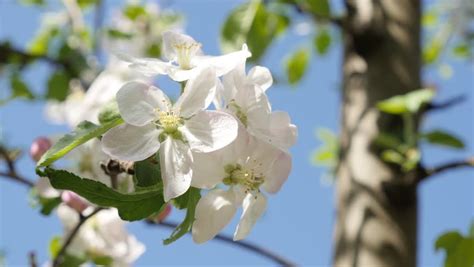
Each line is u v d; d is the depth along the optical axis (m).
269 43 0.77
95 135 0.42
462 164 0.63
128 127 0.42
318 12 0.71
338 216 0.66
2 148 0.59
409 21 0.71
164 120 0.42
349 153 0.66
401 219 0.64
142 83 0.42
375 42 0.69
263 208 0.43
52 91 0.99
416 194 0.64
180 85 0.44
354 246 0.63
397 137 0.66
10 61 0.99
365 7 0.71
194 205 0.42
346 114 0.69
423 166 0.63
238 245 0.63
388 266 0.62
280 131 0.43
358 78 0.69
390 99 0.66
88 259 0.61
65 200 0.51
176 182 0.41
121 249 0.61
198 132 0.42
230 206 0.43
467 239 0.56
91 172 0.49
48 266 0.61
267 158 0.43
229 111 0.43
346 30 0.70
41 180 0.52
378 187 0.64
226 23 0.77
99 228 0.61
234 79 0.43
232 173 0.43
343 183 0.66
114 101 0.43
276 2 0.75
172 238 0.42
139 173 0.42
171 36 0.44
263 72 0.44
